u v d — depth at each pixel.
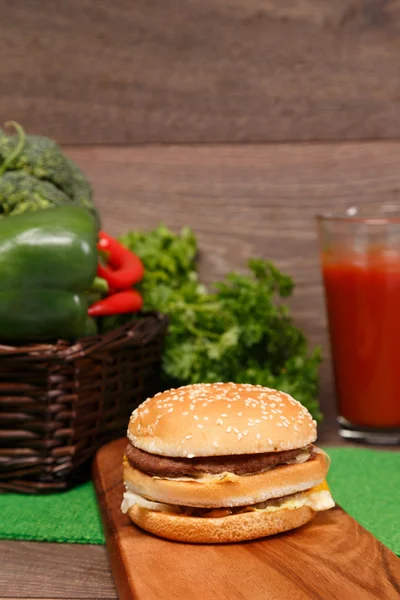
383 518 0.92
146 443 0.84
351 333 1.29
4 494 1.02
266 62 1.51
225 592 0.69
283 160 1.52
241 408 0.85
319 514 0.90
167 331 1.22
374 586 0.70
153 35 1.50
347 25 1.50
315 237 1.53
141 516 0.83
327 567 0.74
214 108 1.52
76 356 0.98
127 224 1.53
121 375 1.09
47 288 0.98
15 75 1.51
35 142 1.22
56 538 0.88
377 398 1.29
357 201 1.52
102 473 1.00
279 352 1.39
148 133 1.52
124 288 1.17
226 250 1.53
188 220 1.53
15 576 0.80
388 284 1.25
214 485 0.80
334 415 1.51
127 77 1.51
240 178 1.52
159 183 1.53
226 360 1.30
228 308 1.31
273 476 0.81
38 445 1.00
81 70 1.51
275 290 1.51
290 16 1.50
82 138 1.52
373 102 1.51
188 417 0.83
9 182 1.13
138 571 0.73
